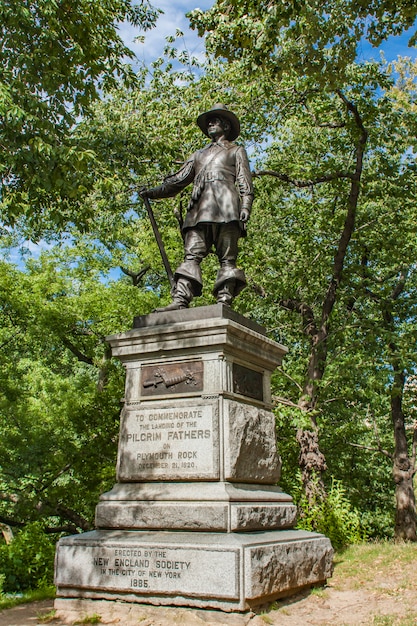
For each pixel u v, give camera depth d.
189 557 5.54
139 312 20.11
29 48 9.74
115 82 12.24
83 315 19.84
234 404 6.52
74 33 10.46
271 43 8.93
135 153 13.40
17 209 9.85
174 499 6.19
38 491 15.68
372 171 17.45
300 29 8.77
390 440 22.81
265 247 17.83
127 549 5.84
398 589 6.87
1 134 8.95
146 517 6.23
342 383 18.53
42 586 8.11
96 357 22.14
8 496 15.74
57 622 5.65
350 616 5.69
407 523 18.67
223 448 6.27
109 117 14.30
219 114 8.00
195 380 6.59
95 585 5.88
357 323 16.98
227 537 5.67
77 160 9.08
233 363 6.77
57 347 22.09
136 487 6.52
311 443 14.80
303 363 18.45
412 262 18.05
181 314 6.96
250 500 6.31
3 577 7.93
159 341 6.83
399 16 9.40
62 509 16.39
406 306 18.95
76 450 15.82
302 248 17.30
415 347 16.98
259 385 7.31
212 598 5.39
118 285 20.84
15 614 6.18
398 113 16.69
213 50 10.22
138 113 15.65
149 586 5.64
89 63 11.00
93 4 10.60
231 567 5.35
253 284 17.62
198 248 7.59
